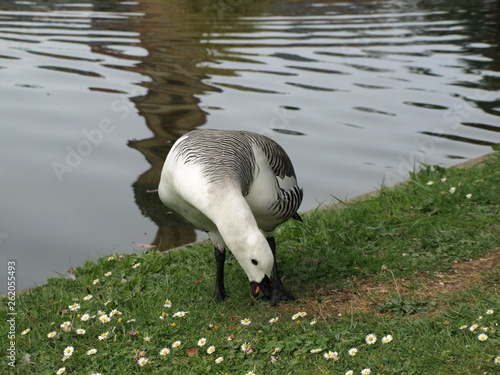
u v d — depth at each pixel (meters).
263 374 2.31
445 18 8.74
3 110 4.67
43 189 3.70
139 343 2.49
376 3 10.23
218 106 4.89
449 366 2.24
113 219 3.50
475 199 3.29
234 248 2.46
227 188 2.47
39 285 3.00
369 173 3.87
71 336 2.55
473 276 2.69
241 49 6.70
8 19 8.05
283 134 4.39
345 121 4.63
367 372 2.25
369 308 2.58
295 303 2.68
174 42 6.96
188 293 2.80
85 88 5.25
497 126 4.56
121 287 2.82
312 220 3.24
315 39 7.24
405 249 2.95
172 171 2.60
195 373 2.34
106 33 7.35
